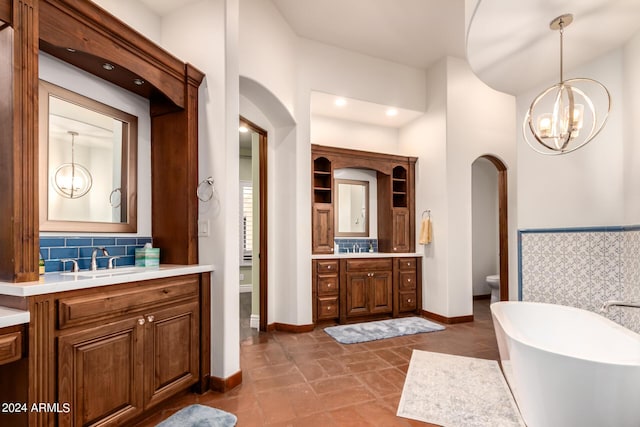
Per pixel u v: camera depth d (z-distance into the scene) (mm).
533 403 1735
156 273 1856
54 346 1387
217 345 2252
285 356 2865
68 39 1673
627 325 2270
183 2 2410
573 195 2623
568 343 2354
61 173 1949
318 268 3812
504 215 4301
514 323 2559
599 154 2457
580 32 2111
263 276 3650
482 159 5383
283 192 3688
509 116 4355
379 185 4742
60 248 1938
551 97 2766
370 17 3344
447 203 3988
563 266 2682
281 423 1836
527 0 1793
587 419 1565
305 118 3678
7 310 1322
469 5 2023
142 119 2402
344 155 4184
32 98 1467
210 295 2289
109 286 1622
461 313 3979
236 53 2447
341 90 3869
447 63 4051
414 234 4512
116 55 1910
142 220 2383
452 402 2066
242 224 5852
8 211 1400
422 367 2609
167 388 1932
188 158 2320
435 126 4203
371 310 4066
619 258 2340
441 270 4027
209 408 1987
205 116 2361
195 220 2350
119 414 1641
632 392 1463
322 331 3619
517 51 2336
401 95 4234
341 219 4652
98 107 2117
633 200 2217
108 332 1607
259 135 3727
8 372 1328
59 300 1406
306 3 3137
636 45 2150
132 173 2322
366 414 1933
